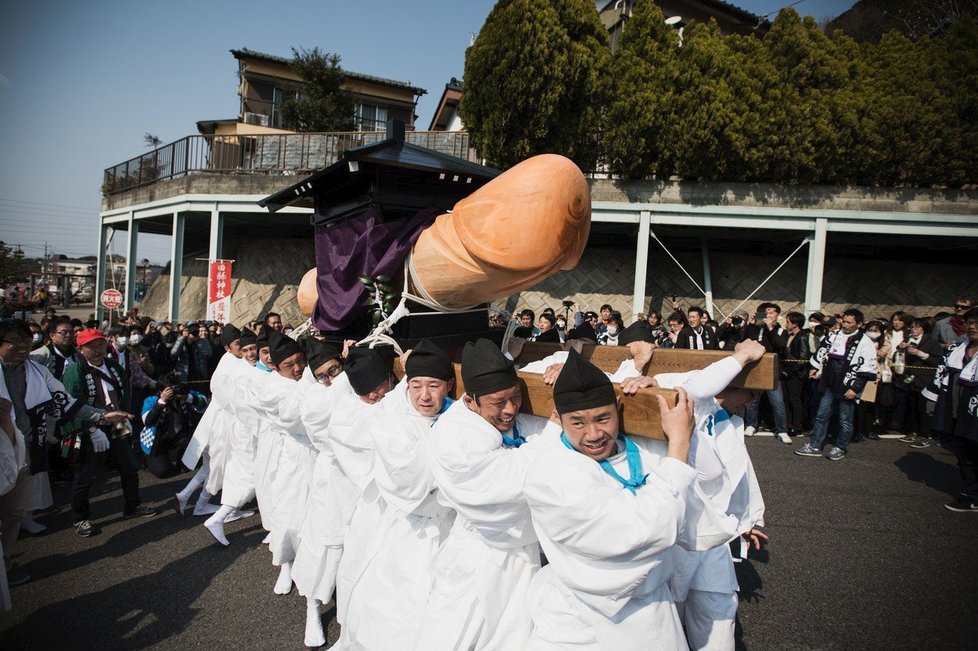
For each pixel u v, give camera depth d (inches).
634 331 116.6
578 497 72.2
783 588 158.2
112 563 179.5
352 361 119.6
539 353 137.6
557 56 455.8
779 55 490.9
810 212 461.1
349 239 140.1
